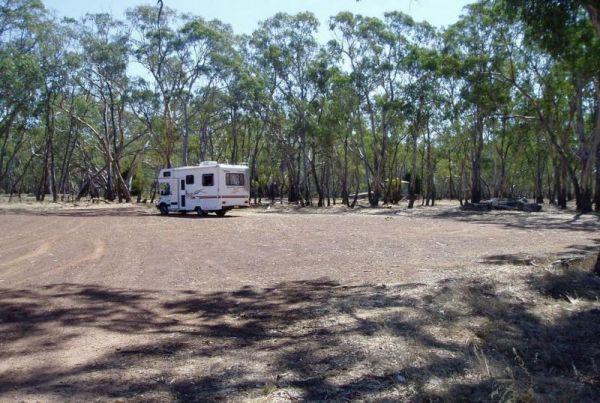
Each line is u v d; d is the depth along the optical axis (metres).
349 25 39.97
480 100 34.09
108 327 6.88
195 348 5.98
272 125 47.59
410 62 37.81
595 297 7.81
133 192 73.38
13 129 49.97
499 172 66.06
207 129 59.88
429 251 13.90
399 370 5.09
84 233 19.62
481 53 35.00
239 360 5.54
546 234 18.62
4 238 17.83
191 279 10.20
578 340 5.98
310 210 39.25
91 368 5.35
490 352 5.60
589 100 37.84
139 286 9.52
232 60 44.00
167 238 17.80
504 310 7.12
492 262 11.53
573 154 39.62
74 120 53.47
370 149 53.59
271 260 12.60
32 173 73.69
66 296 8.69
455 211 35.16
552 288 8.32
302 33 43.41
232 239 17.44
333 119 40.56
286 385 4.84
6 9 39.72
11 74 37.81
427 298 7.97
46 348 6.01
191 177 30.39
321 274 10.62
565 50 12.77
